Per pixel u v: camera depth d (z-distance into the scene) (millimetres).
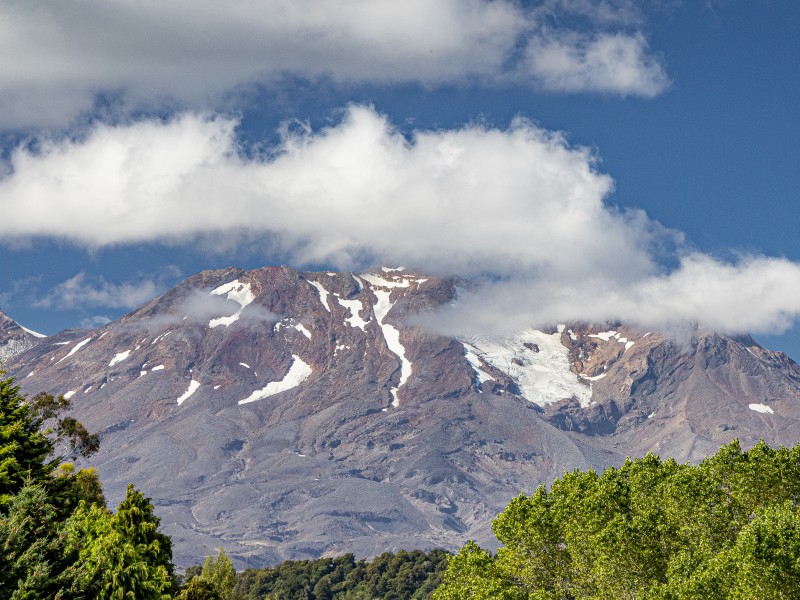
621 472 116812
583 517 110188
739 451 107312
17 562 76250
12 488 100125
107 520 97438
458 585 116438
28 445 107188
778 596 84375
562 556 111438
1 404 111312
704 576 88375
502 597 106875
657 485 110625
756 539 86125
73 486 113375
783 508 93812
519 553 112438
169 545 104812
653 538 101938
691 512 103188
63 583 79312
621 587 101625
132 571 87625
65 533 82875
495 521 116750
